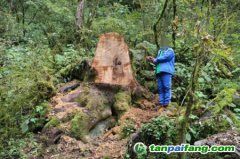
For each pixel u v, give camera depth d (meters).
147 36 9.52
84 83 6.80
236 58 7.64
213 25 5.75
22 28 11.03
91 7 12.11
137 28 10.12
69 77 7.41
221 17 7.30
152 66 7.93
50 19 11.80
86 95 6.44
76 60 7.97
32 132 6.12
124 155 5.14
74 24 11.07
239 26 8.44
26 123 6.11
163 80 6.73
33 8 12.28
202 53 4.39
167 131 5.00
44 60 7.91
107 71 6.83
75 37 10.15
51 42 10.21
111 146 5.60
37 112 6.37
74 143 5.64
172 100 7.18
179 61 8.38
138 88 7.04
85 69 7.10
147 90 7.42
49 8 11.66
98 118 6.16
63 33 10.53
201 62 4.46
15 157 5.50
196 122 5.55
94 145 5.73
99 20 10.85
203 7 7.41
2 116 6.30
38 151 5.58
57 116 6.06
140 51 8.15
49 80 6.93
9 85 6.70
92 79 6.85
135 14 10.50
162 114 5.92
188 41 8.50
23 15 11.61
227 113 5.86
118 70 6.90
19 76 6.97
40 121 6.21
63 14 11.36
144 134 5.09
